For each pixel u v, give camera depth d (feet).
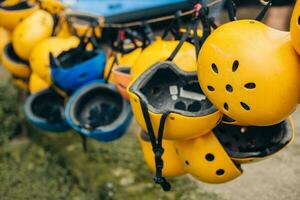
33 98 8.63
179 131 4.87
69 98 7.54
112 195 9.71
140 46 6.81
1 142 12.89
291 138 5.08
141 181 9.91
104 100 7.22
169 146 5.71
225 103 4.42
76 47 7.23
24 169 11.60
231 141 5.29
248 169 8.92
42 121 8.41
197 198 8.81
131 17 10.50
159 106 5.25
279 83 4.04
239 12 9.69
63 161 11.42
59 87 7.42
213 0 5.88
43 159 11.82
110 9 10.66
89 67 7.10
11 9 8.63
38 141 12.61
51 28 8.09
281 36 4.16
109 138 6.95
